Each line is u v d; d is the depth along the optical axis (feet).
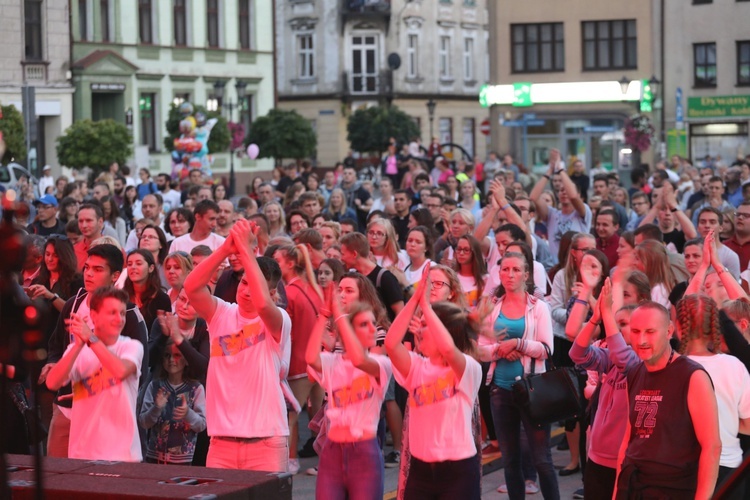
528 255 38.22
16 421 33.45
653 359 24.12
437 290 32.53
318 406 42.70
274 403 28.53
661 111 193.06
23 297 15.65
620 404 28.04
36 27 168.14
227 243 28.07
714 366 25.90
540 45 195.21
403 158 156.76
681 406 23.99
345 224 55.83
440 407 27.25
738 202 83.66
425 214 53.67
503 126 197.36
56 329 32.73
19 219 15.34
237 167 204.33
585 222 60.18
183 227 53.21
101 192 74.08
